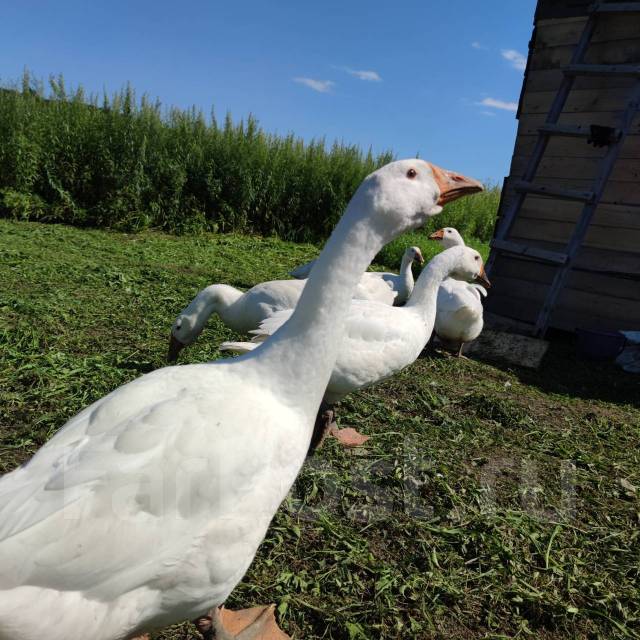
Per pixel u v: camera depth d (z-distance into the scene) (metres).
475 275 1.59
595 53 2.76
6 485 0.53
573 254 2.55
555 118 2.76
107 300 2.29
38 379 1.47
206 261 3.47
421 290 1.44
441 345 2.45
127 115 4.57
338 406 1.63
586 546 1.13
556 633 0.92
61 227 4.13
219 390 0.64
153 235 4.39
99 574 0.51
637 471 1.47
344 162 5.29
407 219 0.73
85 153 4.43
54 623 0.49
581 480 1.39
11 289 2.26
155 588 0.56
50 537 0.49
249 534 0.61
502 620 0.93
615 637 0.92
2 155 4.25
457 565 1.03
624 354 2.50
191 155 4.76
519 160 3.04
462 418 1.66
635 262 2.70
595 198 2.53
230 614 0.84
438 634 0.88
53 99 4.57
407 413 1.67
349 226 0.70
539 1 2.92
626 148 2.70
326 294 0.67
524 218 3.03
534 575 1.03
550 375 2.29
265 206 5.09
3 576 0.47
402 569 1.00
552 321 2.93
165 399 0.61
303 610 0.88
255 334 1.33
